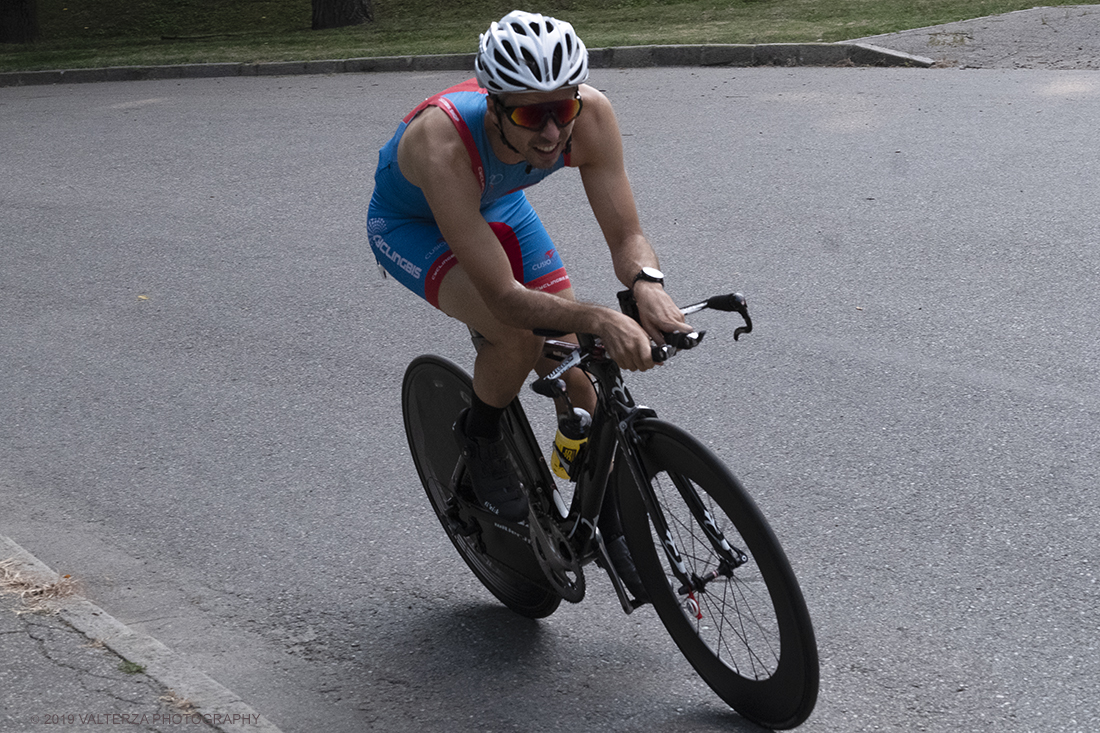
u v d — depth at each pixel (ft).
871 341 15.31
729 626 8.29
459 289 8.75
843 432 12.96
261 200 25.05
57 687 8.60
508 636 9.77
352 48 45.09
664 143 26.53
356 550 11.38
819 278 17.70
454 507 10.54
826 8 41.91
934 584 9.98
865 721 8.23
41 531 12.08
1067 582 9.87
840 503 11.47
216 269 20.68
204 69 44.73
